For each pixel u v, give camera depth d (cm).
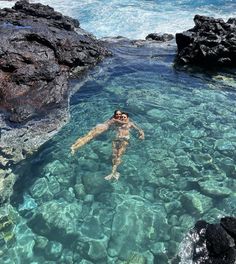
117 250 666
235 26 1680
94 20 2616
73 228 714
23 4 2041
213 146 978
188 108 1171
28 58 1311
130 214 747
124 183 836
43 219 733
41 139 979
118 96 1246
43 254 658
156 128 1049
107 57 1667
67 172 864
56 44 1470
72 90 1293
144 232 705
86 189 815
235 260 536
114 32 2381
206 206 770
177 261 625
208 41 1534
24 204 768
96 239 690
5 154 903
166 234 699
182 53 1603
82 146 950
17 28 1489
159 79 1413
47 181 834
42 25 1670
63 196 794
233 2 2959
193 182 845
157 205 775
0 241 683
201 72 1496
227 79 1418
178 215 746
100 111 1134
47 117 1077
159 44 1961
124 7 2898
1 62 1273
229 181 848
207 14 2653
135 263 638
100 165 889
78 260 646
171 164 902
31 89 1198
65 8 2900
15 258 650
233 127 1068
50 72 1255
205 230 622
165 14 2711
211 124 1081
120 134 954
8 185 812
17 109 1082
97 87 1327
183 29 2372
